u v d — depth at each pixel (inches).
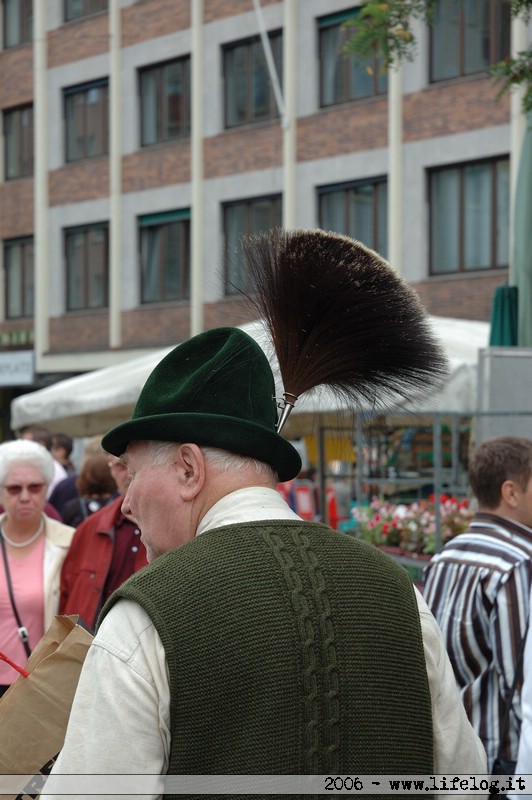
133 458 84.3
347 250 91.7
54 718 92.4
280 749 72.2
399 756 76.2
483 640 145.4
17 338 1101.7
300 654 74.0
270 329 91.8
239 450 81.4
